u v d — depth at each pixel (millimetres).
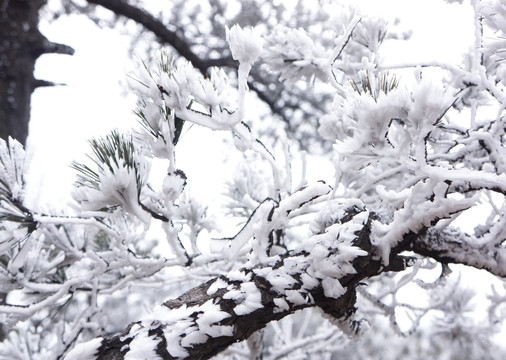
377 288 1676
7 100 2559
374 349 3971
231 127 1001
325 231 958
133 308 3695
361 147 859
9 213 1003
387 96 827
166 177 1014
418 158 854
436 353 3445
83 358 864
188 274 1429
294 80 1429
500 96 1141
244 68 974
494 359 2551
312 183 969
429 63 1237
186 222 1296
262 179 1538
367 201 1343
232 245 1042
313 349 1858
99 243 1404
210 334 884
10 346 1451
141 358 859
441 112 833
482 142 1149
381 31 1334
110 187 962
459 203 915
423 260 1224
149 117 994
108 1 3299
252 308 903
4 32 2648
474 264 1052
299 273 925
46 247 1257
